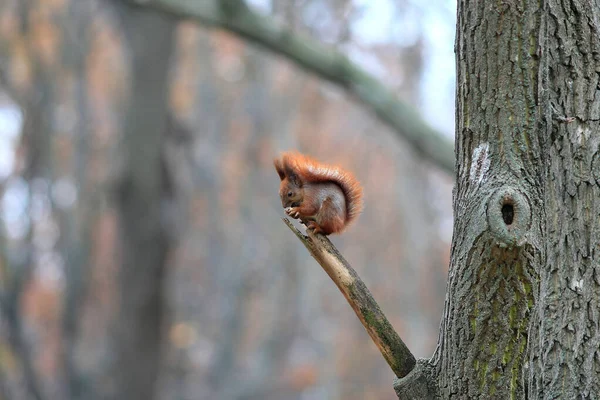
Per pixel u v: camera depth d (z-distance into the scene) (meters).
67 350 27.14
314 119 33.59
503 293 3.52
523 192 3.53
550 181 4.49
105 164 30.41
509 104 3.64
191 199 34.56
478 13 3.71
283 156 5.08
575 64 4.37
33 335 31.05
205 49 33.25
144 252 21.31
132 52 21.48
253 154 33.88
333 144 36.22
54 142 29.84
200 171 33.97
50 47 29.58
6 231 27.11
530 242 3.45
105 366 24.84
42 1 28.59
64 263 28.56
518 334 3.55
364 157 36.62
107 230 30.86
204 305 35.75
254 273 33.91
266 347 33.16
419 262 32.00
